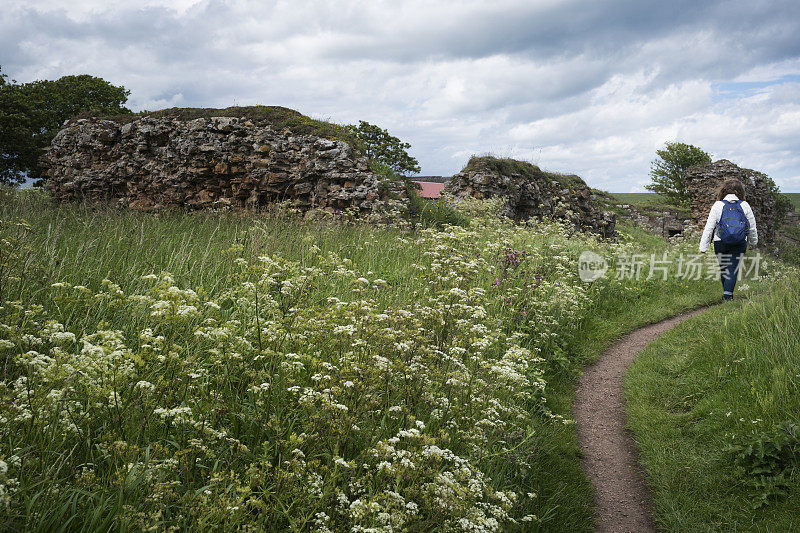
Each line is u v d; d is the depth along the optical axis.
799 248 44.72
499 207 17.62
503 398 4.64
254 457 2.97
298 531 2.38
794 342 5.27
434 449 2.79
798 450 3.89
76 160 17.69
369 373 3.40
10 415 2.46
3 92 32.88
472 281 7.04
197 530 2.27
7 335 3.25
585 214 24.70
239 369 3.71
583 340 7.83
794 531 3.40
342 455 3.13
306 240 7.80
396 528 2.41
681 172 50.19
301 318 3.92
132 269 5.64
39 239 6.27
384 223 12.80
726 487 4.03
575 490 4.12
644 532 3.73
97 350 2.74
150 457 2.64
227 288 5.62
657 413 5.43
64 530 2.19
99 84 38.16
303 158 14.03
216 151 14.68
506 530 3.19
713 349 6.24
